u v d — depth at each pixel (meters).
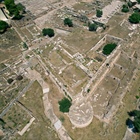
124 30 110.69
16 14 115.19
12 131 75.38
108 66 92.69
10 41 105.94
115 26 112.44
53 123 77.31
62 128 76.31
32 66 96.00
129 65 96.69
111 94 85.94
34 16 121.44
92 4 129.12
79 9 125.31
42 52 100.25
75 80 87.25
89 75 88.38
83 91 83.69
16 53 101.19
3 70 94.00
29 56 99.44
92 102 83.75
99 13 116.56
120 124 78.62
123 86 88.94
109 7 125.62
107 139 74.69
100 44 104.62
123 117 80.50
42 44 104.19
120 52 99.81
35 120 78.56
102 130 76.50
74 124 76.56
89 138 74.50
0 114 79.62
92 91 85.88
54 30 112.19
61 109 79.75
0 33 108.75
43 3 132.00
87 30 110.50
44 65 94.00
